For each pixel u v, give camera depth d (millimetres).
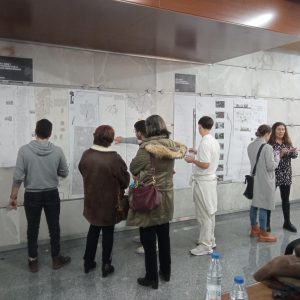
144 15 2580
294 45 5078
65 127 3705
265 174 3859
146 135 2836
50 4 2373
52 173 2996
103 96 3902
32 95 3514
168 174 2721
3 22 2807
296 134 5785
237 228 4539
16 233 3559
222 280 2949
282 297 1285
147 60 4180
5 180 3469
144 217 2621
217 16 2676
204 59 4395
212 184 3463
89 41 3469
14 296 2660
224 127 4914
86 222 3916
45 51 3553
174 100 4430
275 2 2955
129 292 2730
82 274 3059
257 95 5254
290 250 1521
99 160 2814
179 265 3273
